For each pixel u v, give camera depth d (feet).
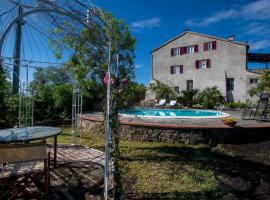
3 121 32.04
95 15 12.85
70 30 14.34
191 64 88.33
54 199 13.05
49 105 45.50
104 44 14.15
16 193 12.11
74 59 21.80
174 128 28.84
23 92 25.23
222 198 14.61
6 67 19.44
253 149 26.43
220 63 81.82
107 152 12.84
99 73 18.80
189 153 24.41
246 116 44.19
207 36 84.38
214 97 69.92
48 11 11.39
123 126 31.14
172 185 16.11
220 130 28.86
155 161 21.34
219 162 21.71
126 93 16.80
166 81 93.91
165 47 94.79
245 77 76.84
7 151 11.45
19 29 16.47
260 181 17.49
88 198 13.39
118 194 13.60
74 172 17.43
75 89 27.22
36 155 12.21
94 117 36.99
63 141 29.37
